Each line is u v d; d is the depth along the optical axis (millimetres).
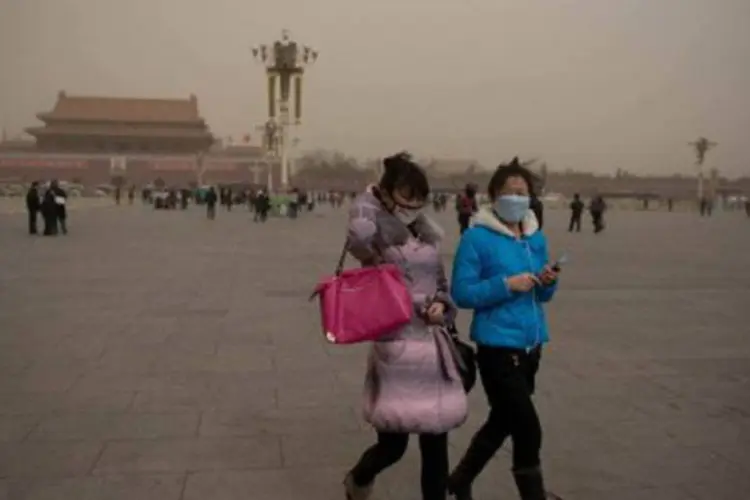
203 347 8211
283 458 4926
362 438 5320
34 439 5227
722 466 4820
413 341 3703
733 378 7027
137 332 9031
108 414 5809
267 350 8086
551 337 8930
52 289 12844
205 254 19844
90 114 135750
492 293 3797
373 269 3689
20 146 137000
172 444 5156
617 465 4832
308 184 132000
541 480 3875
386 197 3783
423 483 3818
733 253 21891
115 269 16016
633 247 24266
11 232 27484
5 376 6910
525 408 3840
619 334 9133
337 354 7930
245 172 125688
